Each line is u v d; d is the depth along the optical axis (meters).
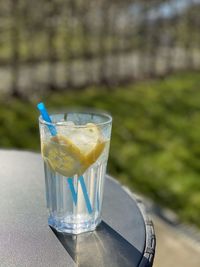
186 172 2.92
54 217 0.80
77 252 0.73
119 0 5.98
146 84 5.78
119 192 0.99
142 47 6.36
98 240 0.77
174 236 2.16
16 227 0.80
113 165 2.96
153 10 6.45
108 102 4.70
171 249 2.05
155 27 6.53
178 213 2.37
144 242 0.78
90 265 0.70
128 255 0.74
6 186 0.98
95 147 0.76
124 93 5.16
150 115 4.27
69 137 0.74
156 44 6.57
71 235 0.79
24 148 3.22
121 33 6.17
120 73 5.89
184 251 2.04
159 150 3.32
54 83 5.07
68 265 0.69
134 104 4.67
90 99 4.78
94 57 5.81
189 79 6.28
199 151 3.32
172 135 3.71
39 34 5.31
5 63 5.24
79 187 0.77
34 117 3.96
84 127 0.76
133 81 5.85
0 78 4.96
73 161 0.75
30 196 0.93
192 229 2.23
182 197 2.55
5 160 1.15
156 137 3.62
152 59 6.39
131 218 0.87
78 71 5.61
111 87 5.44
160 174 2.87
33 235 0.78
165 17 6.67
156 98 5.00
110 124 0.79
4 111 4.09
